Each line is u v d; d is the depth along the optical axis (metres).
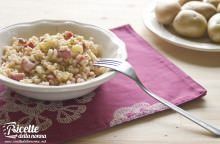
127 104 0.77
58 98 0.74
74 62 0.78
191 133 0.72
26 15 1.04
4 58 0.81
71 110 0.75
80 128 0.72
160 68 0.86
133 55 0.90
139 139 0.71
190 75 0.85
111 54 0.82
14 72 0.76
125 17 1.05
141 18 1.05
